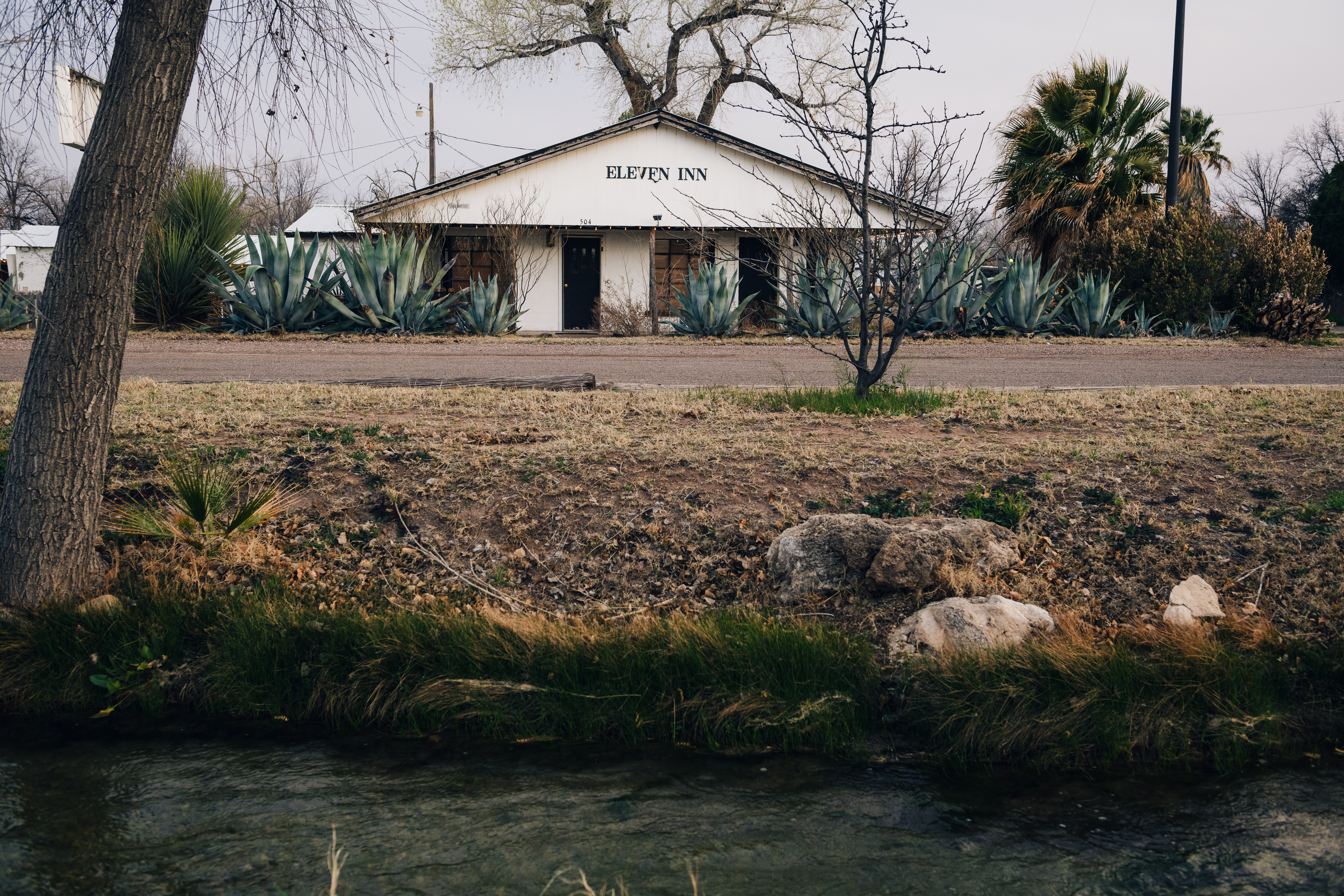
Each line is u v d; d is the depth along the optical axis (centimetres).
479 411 734
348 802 345
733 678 425
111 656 454
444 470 588
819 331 1579
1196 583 477
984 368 1170
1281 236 1764
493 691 426
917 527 492
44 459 464
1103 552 507
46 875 288
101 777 365
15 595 466
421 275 1666
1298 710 411
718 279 1681
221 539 521
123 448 607
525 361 1237
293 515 553
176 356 1217
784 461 600
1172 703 406
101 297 462
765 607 481
